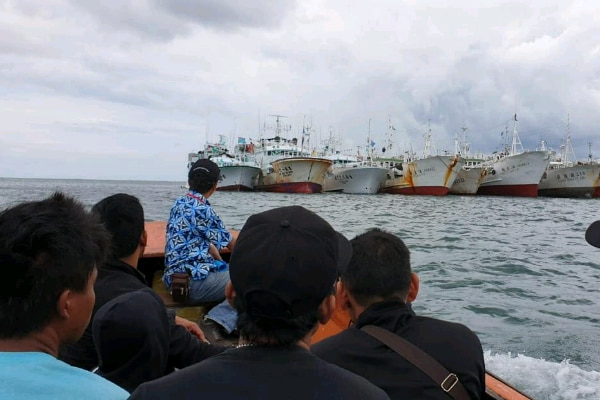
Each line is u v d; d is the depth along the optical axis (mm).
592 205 48562
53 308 1231
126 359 2084
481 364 2025
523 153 59656
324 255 1229
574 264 14039
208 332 4090
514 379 5500
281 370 1119
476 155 83312
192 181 4367
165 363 2268
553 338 7105
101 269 2578
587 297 9883
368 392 1133
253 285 1174
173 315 2668
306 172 58781
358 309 2184
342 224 26125
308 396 1084
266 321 1164
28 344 1223
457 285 11016
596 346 6707
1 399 1057
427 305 9188
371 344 2002
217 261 4418
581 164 61250
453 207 42031
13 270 1174
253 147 74688
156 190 94625
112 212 2652
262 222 1286
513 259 14789
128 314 2068
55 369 1164
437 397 1874
